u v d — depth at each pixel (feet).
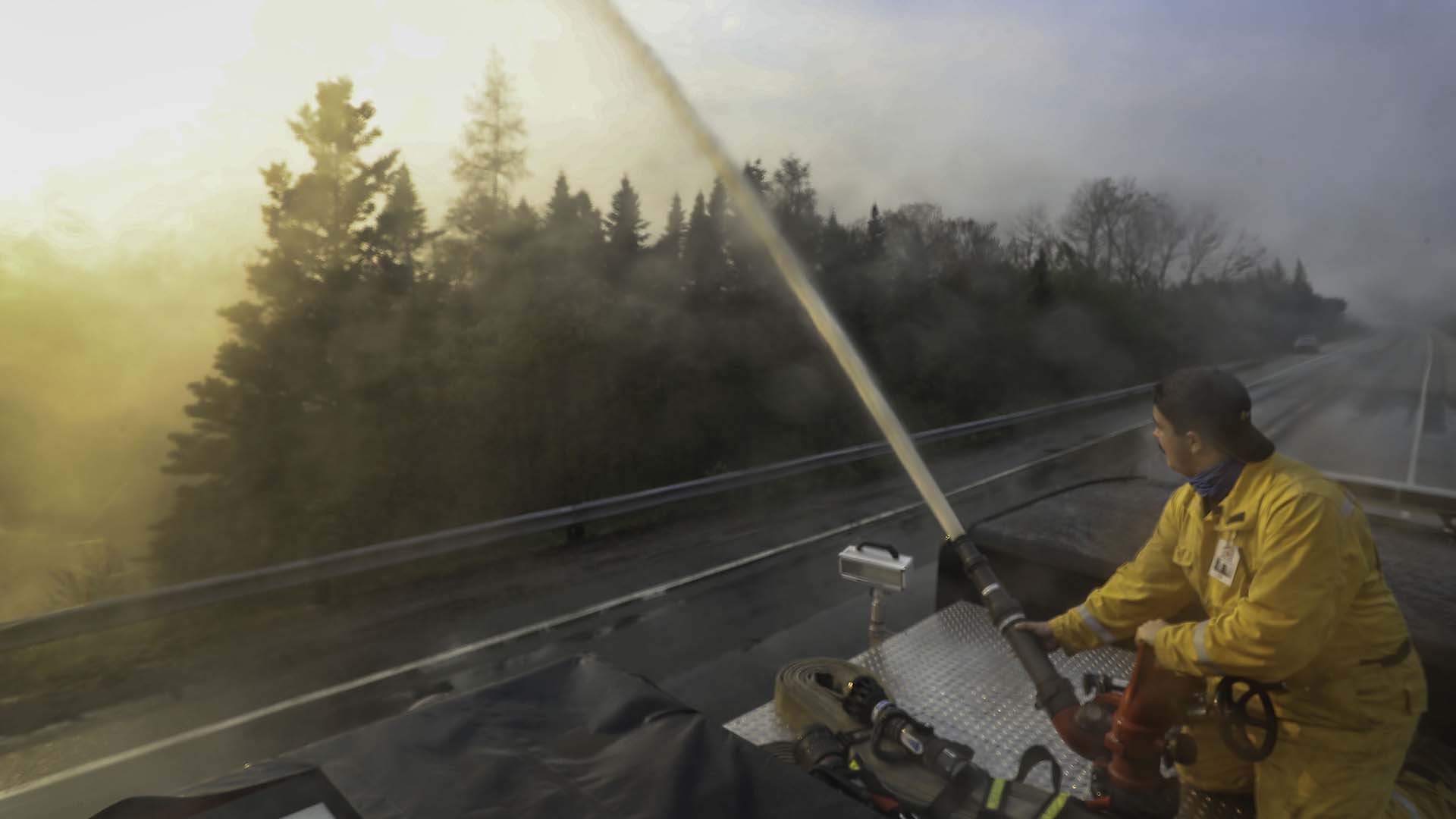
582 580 25.27
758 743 7.96
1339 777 5.93
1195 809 6.94
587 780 3.98
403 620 21.93
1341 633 5.87
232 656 19.54
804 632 13.71
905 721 6.78
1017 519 11.57
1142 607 7.25
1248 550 6.05
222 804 3.66
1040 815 5.57
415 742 4.25
